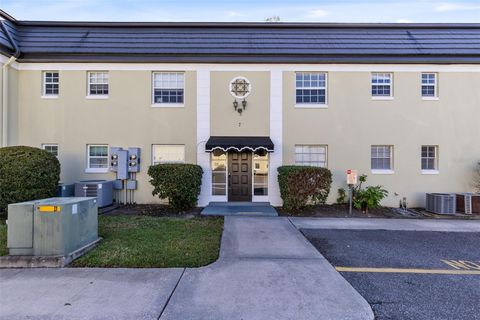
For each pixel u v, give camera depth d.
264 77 11.43
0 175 8.11
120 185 11.06
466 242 6.63
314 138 11.43
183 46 11.32
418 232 7.51
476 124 11.44
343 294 3.94
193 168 10.16
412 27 12.02
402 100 11.43
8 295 3.81
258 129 11.40
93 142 11.30
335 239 6.79
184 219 8.60
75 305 3.57
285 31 12.01
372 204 9.96
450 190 11.34
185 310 3.49
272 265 4.96
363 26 12.02
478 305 3.78
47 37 11.27
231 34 11.81
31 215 4.89
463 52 11.12
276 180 11.39
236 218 8.88
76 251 5.16
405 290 4.19
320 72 11.54
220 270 4.70
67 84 11.26
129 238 6.38
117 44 11.25
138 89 11.36
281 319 3.33
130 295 3.83
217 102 11.40
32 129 11.23
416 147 11.41
